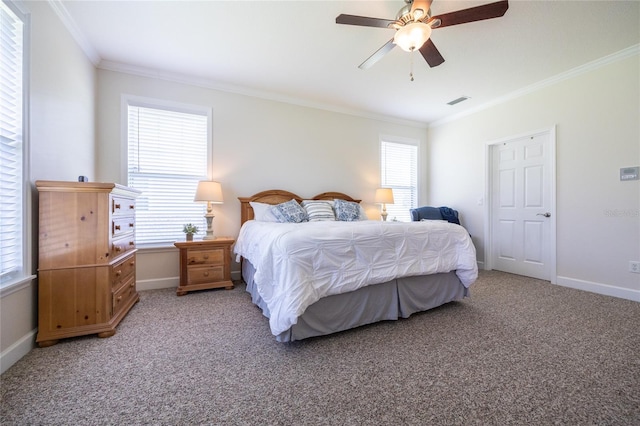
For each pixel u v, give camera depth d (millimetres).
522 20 2172
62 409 1187
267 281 1835
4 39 1519
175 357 1619
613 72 2709
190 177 3270
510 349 1701
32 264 1709
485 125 3986
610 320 2133
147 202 3074
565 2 1977
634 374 1434
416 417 1149
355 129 4312
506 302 2566
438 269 2285
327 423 1119
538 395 1279
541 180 3383
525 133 3471
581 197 2965
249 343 1798
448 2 2020
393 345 1766
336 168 4164
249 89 3510
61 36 2090
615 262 2725
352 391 1316
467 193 4262
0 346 1452
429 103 3977
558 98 3139
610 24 2221
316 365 1540
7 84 1545
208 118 3324
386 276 2023
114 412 1174
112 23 2246
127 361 1570
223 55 2736
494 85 3371
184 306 2482
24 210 1645
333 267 1857
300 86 3441
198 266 2900
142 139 3057
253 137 3578
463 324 2084
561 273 3135
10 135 1572
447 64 2873
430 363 1554
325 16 2168
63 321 1782
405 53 2688
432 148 4879
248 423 1119
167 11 2109
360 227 2094
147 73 3018
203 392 1309
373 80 3256
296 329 1735
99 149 2844
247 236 2871
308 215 3402
